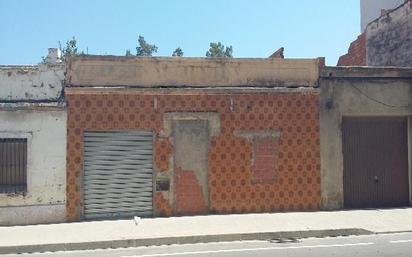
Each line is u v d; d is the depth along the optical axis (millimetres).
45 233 13305
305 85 17094
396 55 22125
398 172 17891
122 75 16031
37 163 15422
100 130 15828
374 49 23875
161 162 16109
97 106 15789
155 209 16031
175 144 16219
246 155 16562
